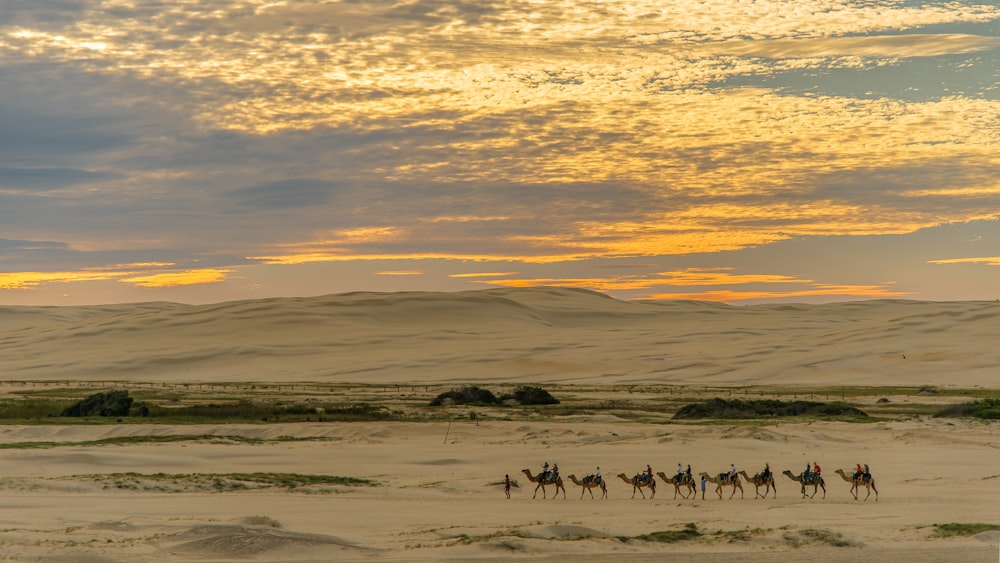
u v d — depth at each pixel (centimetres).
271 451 8100
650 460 7612
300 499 5681
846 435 9338
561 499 5962
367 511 5244
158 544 4016
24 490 5750
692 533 4459
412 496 5872
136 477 6222
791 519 5009
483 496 6000
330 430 9681
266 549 3912
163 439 9106
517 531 4344
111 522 4528
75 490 5794
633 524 4794
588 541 4209
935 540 4328
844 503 5741
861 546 4203
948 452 8125
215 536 4050
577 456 7825
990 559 3912
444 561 3850
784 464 7456
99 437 9638
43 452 7425
